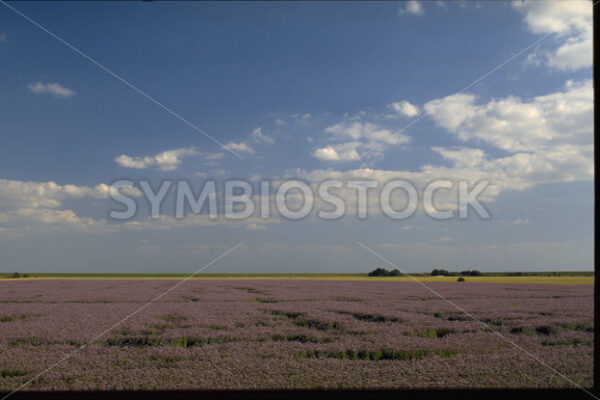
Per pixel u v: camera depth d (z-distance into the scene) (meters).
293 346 8.27
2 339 8.86
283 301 16.67
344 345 8.37
